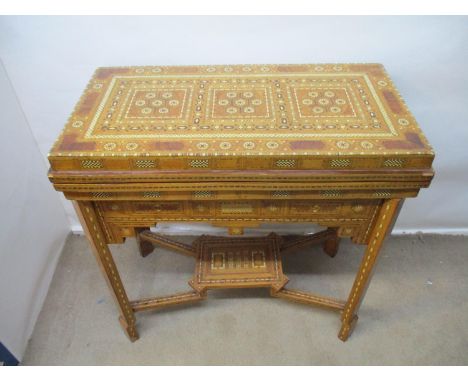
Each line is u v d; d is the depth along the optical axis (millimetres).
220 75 1142
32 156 1466
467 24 1155
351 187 892
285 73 1149
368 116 966
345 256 1732
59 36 1196
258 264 1405
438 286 1606
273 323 1482
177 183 881
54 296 1578
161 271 1683
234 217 1029
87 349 1414
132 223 1043
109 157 845
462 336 1436
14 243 1374
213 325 1480
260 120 958
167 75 1141
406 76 1298
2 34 1179
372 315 1506
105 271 1142
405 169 868
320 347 1412
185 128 931
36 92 1337
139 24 1175
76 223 1811
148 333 1458
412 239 1799
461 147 1473
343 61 1270
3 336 1285
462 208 1696
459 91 1317
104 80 1113
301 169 871
